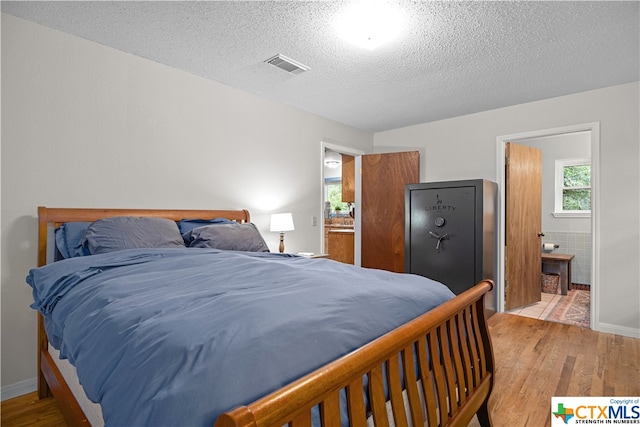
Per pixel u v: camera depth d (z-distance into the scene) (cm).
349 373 86
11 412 192
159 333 90
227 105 314
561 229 530
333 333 101
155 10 201
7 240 204
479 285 179
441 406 132
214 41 237
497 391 211
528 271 414
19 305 208
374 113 398
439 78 297
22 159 208
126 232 211
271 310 103
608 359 256
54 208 217
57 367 177
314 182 399
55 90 221
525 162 409
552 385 218
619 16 204
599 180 320
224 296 116
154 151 266
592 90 324
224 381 75
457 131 412
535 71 282
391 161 437
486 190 351
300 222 382
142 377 79
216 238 246
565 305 416
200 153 294
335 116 409
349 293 127
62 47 223
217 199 306
